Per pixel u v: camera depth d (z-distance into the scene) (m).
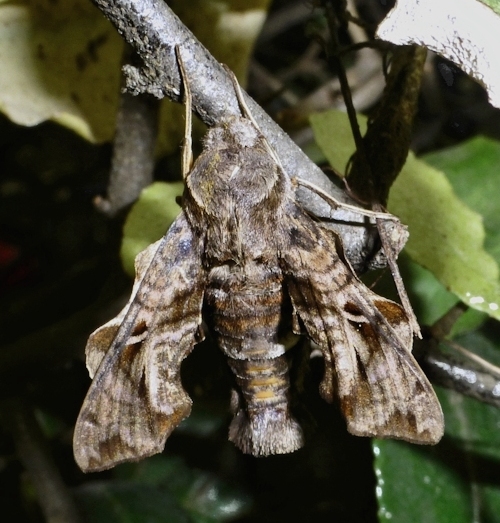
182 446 0.27
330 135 0.22
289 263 0.19
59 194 0.32
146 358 0.19
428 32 0.18
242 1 0.23
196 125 0.24
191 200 0.19
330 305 0.19
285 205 0.19
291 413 0.20
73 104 0.23
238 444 0.20
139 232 0.22
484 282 0.21
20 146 0.31
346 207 0.19
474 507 0.21
